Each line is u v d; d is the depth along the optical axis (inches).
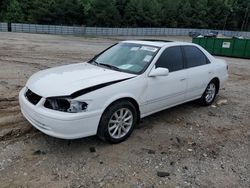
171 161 162.7
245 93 336.2
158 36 2218.3
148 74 191.0
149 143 182.7
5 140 173.5
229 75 473.4
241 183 146.3
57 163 152.6
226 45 869.8
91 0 2335.1
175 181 144.3
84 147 171.3
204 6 2940.5
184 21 2829.7
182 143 186.5
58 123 150.8
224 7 3100.4
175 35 2450.8
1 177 137.6
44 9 2132.1
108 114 166.9
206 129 213.0
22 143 171.3
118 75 181.5
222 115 246.7
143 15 2502.5
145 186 138.6
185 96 231.3
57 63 496.7
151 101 196.5
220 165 162.7
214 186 142.5
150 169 153.3
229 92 335.6
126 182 140.6
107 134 169.8
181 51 226.7
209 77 254.8
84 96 155.6
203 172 154.3
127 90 175.8
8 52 618.5
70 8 2223.2
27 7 2191.2
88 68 197.0
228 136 203.6
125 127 183.2
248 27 3304.6
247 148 186.7
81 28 1868.8
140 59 201.8
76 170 147.6
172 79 209.5
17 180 136.3
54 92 156.5
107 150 169.8
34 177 139.6
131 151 170.7
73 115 151.5
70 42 1081.4
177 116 235.8
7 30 1652.3
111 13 2338.8
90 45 994.7
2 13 2191.2
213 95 273.3
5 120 202.4
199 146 184.2
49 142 174.6
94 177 142.8
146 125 211.5
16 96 261.3
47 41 1034.7
